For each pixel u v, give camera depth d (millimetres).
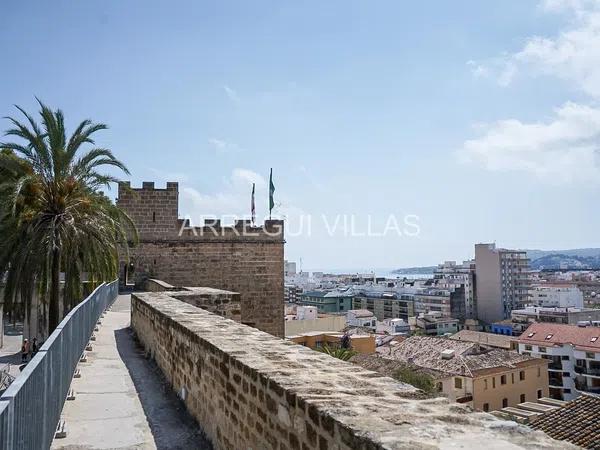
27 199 19906
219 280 31812
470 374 49562
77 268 20750
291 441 4309
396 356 60188
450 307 145750
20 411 4273
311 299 154625
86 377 10719
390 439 3105
